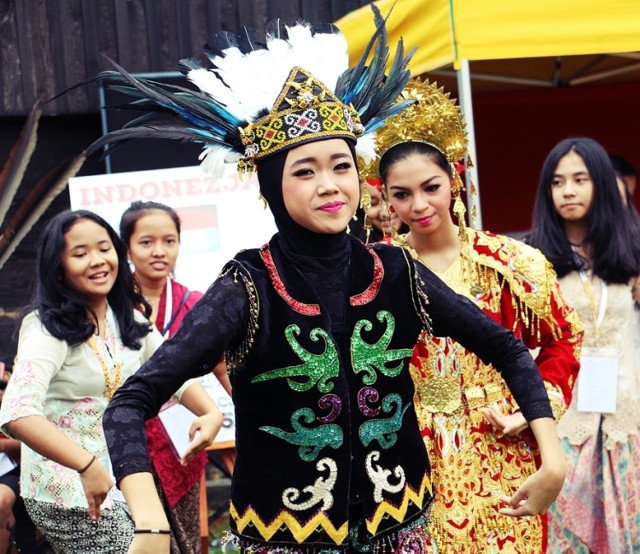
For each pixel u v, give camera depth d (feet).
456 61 18.72
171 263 17.20
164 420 15.43
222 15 25.34
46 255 13.57
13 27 25.11
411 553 9.36
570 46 19.04
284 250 9.14
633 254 17.49
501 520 12.75
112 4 25.21
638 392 17.89
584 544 17.56
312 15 25.45
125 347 13.93
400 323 9.24
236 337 8.82
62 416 13.43
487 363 9.93
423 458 9.48
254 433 8.95
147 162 21.94
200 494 17.61
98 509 12.66
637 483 17.74
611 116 30.53
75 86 9.90
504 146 30.60
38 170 25.68
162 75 22.09
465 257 13.41
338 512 8.93
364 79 9.95
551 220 17.92
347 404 8.95
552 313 13.47
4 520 16.14
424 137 12.97
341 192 9.00
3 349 24.82
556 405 13.24
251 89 9.32
